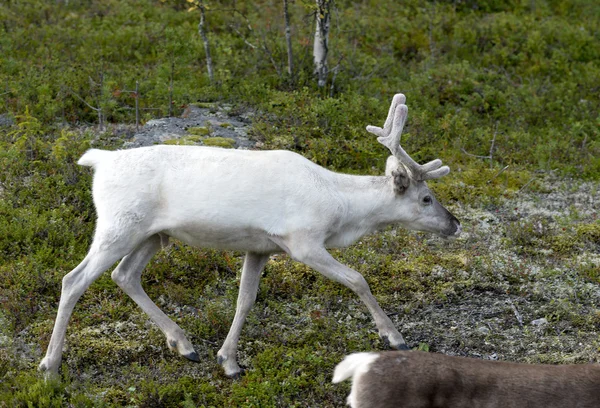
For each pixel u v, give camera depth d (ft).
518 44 83.66
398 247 48.60
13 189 49.73
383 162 57.88
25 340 38.86
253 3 87.76
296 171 36.96
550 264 47.55
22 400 34.30
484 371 29.63
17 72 66.13
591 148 63.21
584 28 90.43
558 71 79.51
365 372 29.55
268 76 70.03
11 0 81.30
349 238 39.42
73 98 62.85
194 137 57.57
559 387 29.37
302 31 79.00
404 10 90.53
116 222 36.14
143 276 44.19
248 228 36.70
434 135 62.59
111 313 40.88
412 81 71.87
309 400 35.68
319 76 68.90
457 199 55.31
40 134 57.47
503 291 44.83
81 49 72.38
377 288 44.70
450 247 49.21
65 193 49.90
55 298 42.11
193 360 37.68
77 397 34.24
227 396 35.86
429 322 42.01
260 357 37.93
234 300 42.37
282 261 46.24
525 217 53.47
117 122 62.18
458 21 89.35
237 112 63.87
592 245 50.19
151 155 36.86
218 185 36.24
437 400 29.30
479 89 72.79
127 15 81.71
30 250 45.21
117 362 37.93
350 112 63.00
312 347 39.09
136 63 72.28
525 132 66.08
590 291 44.96
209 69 68.69
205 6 69.15
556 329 41.52
